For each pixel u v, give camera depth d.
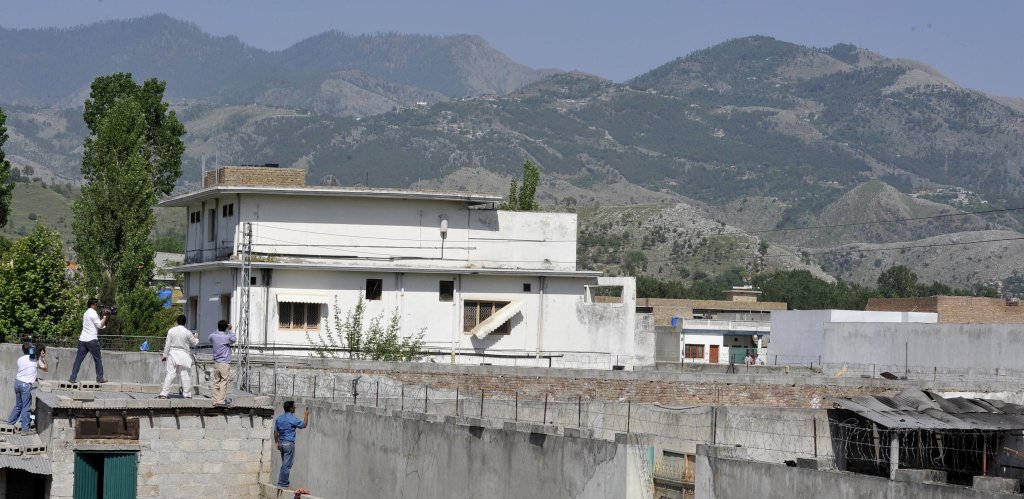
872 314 80.25
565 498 25.64
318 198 59.91
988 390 53.50
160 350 55.81
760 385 51.66
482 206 71.94
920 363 66.12
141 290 63.16
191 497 30.03
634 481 24.03
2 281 63.94
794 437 43.47
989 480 20.00
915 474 20.44
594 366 62.38
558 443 25.97
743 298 129.00
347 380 47.44
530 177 77.75
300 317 58.88
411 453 30.78
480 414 44.94
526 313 61.75
